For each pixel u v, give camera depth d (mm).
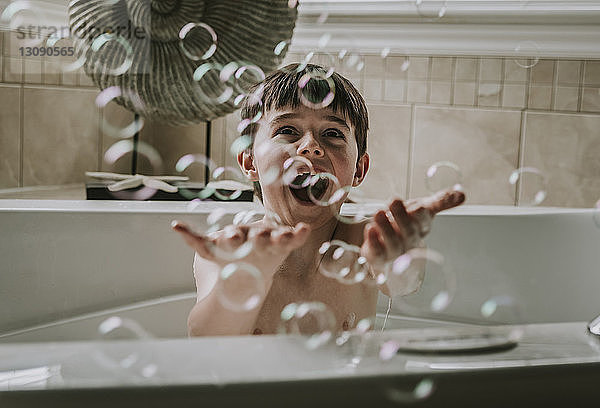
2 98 1599
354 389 525
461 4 1733
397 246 719
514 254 1357
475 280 1354
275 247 669
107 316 1210
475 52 1750
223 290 756
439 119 1793
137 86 1605
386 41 1805
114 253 1237
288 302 1022
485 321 1350
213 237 685
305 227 674
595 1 1647
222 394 507
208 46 1605
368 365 542
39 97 1682
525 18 1707
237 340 591
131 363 536
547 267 1358
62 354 547
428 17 1773
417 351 571
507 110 1751
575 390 564
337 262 1050
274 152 1023
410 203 782
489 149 1771
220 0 1594
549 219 1366
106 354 553
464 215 1354
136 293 1255
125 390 500
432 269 1347
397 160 1830
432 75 1789
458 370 539
